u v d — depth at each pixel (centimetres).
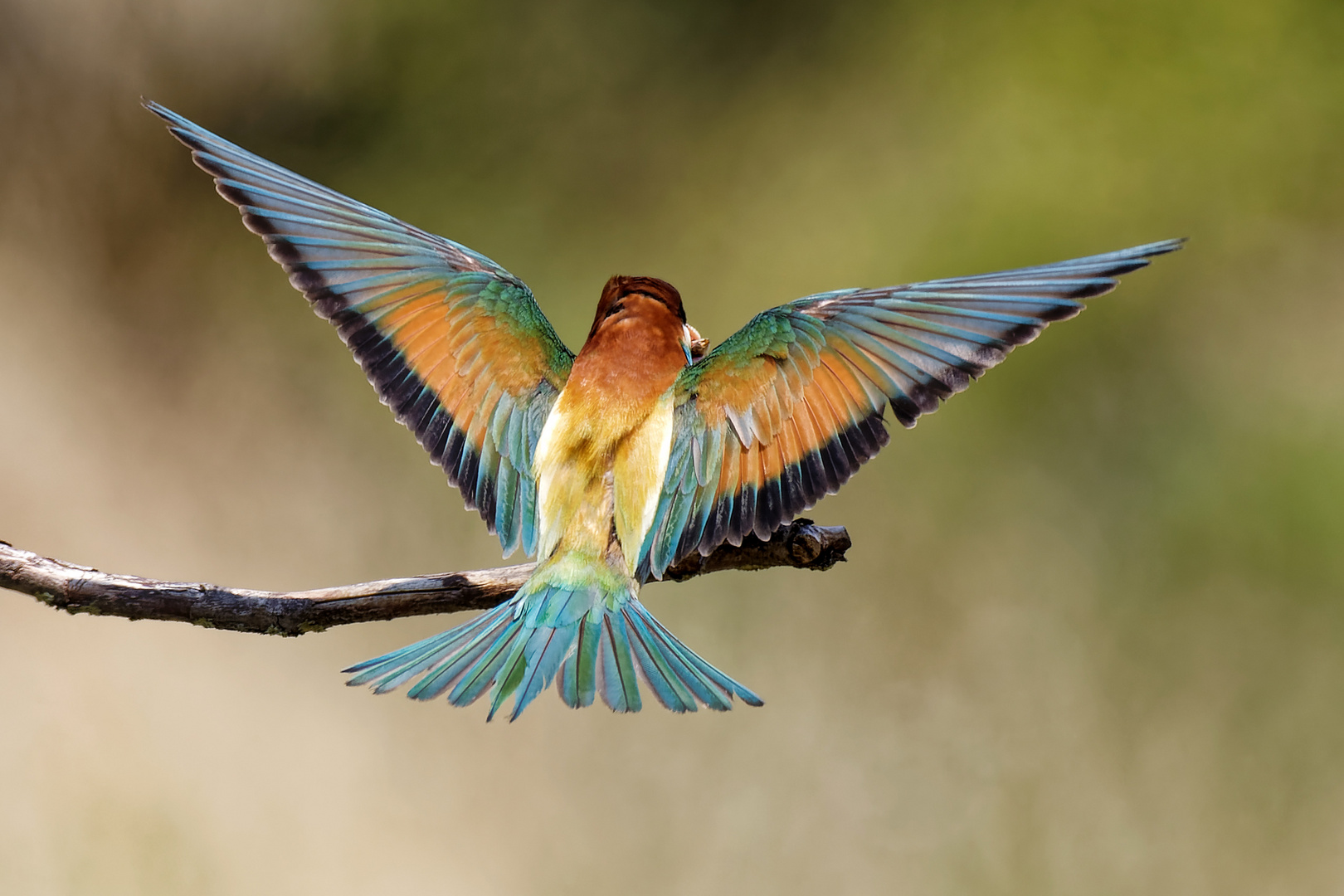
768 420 605
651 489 607
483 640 605
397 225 609
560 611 605
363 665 604
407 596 608
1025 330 601
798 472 605
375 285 609
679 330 611
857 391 604
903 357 603
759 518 605
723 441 606
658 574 606
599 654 604
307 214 608
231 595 607
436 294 609
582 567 606
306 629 607
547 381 609
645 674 604
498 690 603
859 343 604
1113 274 599
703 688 603
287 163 1092
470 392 609
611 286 612
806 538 609
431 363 609
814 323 605
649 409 608
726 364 606
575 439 608
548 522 607
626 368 609
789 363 605
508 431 609
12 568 605
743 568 609
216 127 1096
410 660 604
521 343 609
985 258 953
